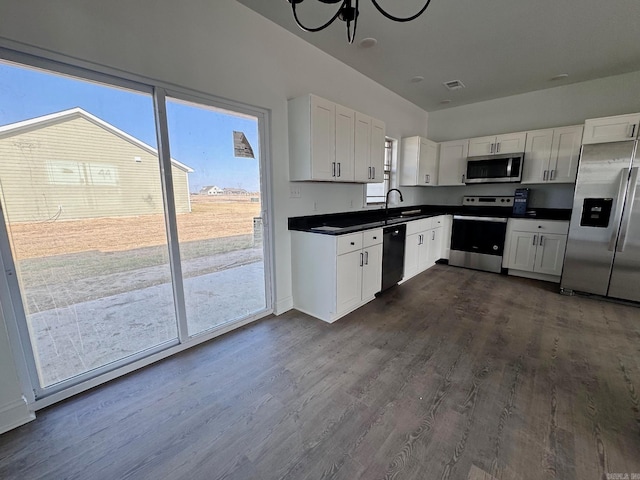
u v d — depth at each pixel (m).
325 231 2.62
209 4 2.05
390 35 2.62
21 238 1.52
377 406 1.63
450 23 2.44
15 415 1.50
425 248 4.27
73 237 1.69
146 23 1.77
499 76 3.57
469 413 1.58
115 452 1.35
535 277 3.97
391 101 4.13
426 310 2.94
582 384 1.80
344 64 3.24
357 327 2.59
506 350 2.20
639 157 2.83
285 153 2.73
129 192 1.88
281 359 2.10
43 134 1.54
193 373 1.95
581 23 2.45
